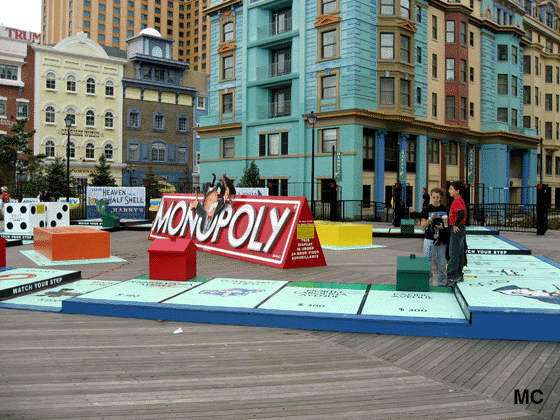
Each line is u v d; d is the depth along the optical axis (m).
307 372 4.93
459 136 39.88
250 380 4.70
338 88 31.53
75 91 50.00
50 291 8.46
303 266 11.07
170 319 6.96
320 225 15.80
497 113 43.84
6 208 18.09
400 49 32.94
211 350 5.61
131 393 4.38
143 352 5.50
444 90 38.44
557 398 4.34
